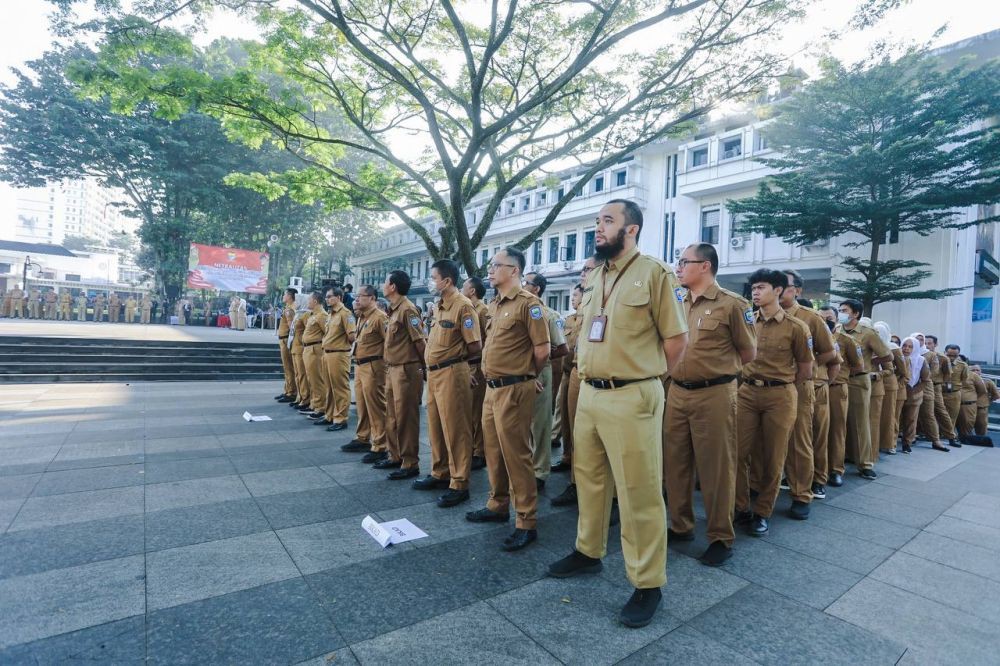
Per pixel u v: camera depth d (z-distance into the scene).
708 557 3.37
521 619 2.58
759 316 4.20
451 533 3.63
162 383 10.92
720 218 22.44
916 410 7.66
